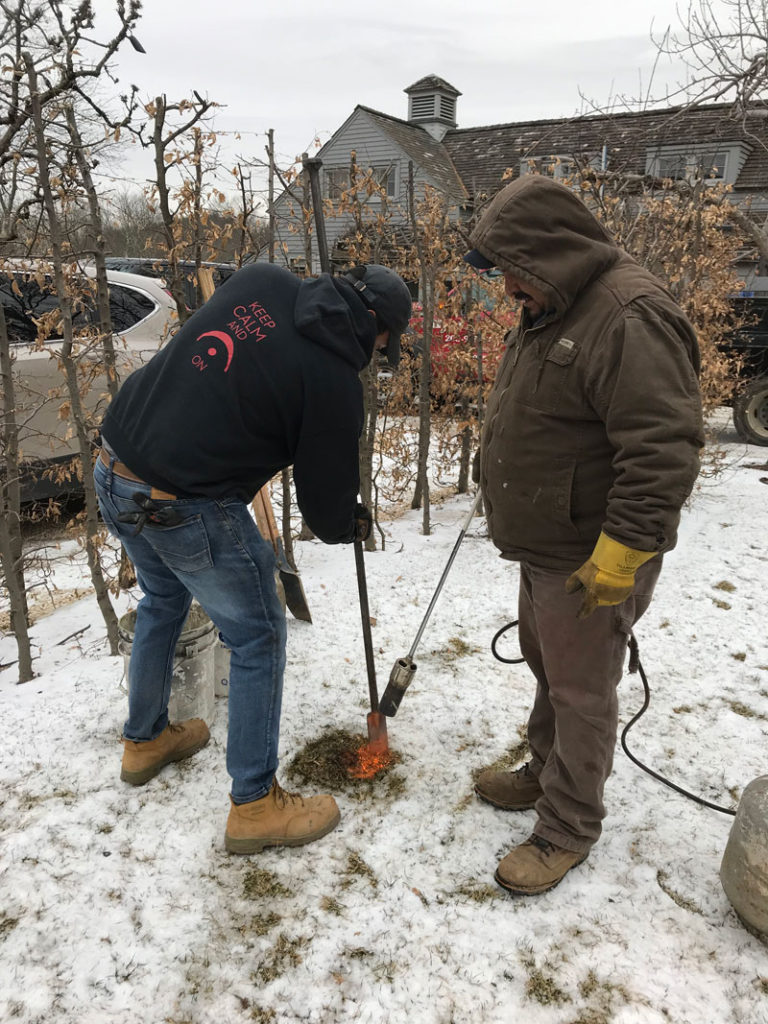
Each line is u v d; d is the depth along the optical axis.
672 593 3.86
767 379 8.19
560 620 1.86
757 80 5.38
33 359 4.63
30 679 3.07
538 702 2.20
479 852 2.11
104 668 3.05
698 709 2.82
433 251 4.79
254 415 1.76
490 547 4.54
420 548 4.54
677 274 4.95
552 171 5.11
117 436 1.84
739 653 3.23
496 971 1.74
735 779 2.42
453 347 5.22
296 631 3.38
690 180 5.68
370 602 3.71
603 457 1.72
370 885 1.99
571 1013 1.64
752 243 6.84
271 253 3.73
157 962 1.75
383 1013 1.64
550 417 1.73
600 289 1.65
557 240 1.63
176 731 2.44
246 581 1.90
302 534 4.79
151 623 2.18
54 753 2.48
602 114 5.75
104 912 1.88
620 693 2.93
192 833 2.15
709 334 5.69
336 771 2.45
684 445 1.55
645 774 2.44
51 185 3.11
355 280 1.86
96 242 3.24
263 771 2.04
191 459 1.75
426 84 19.89
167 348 1.87
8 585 3.06
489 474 1.93
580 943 1.81
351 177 4.23
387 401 5.33
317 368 1.73
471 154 18.75
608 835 2.17
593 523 1.78
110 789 2.32
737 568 4.19
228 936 1.83
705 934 1.84
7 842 2.09
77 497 5.18
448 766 2.48
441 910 1.91
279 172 3.65
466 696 2.88
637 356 1.55
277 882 1.99
